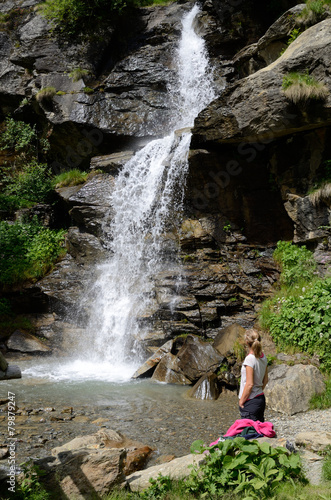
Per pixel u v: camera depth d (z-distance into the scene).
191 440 6.54
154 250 13.27
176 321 11.10
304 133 11.98
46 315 13.38
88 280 13.52
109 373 10.40
